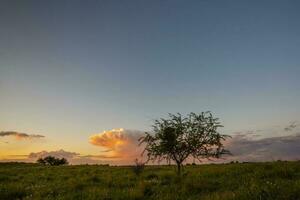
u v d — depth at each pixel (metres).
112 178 27.83
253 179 19.52
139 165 31.97
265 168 25.16
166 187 20.20
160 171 33.88
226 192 15.80
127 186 22.95
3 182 28.47
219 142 27.97
